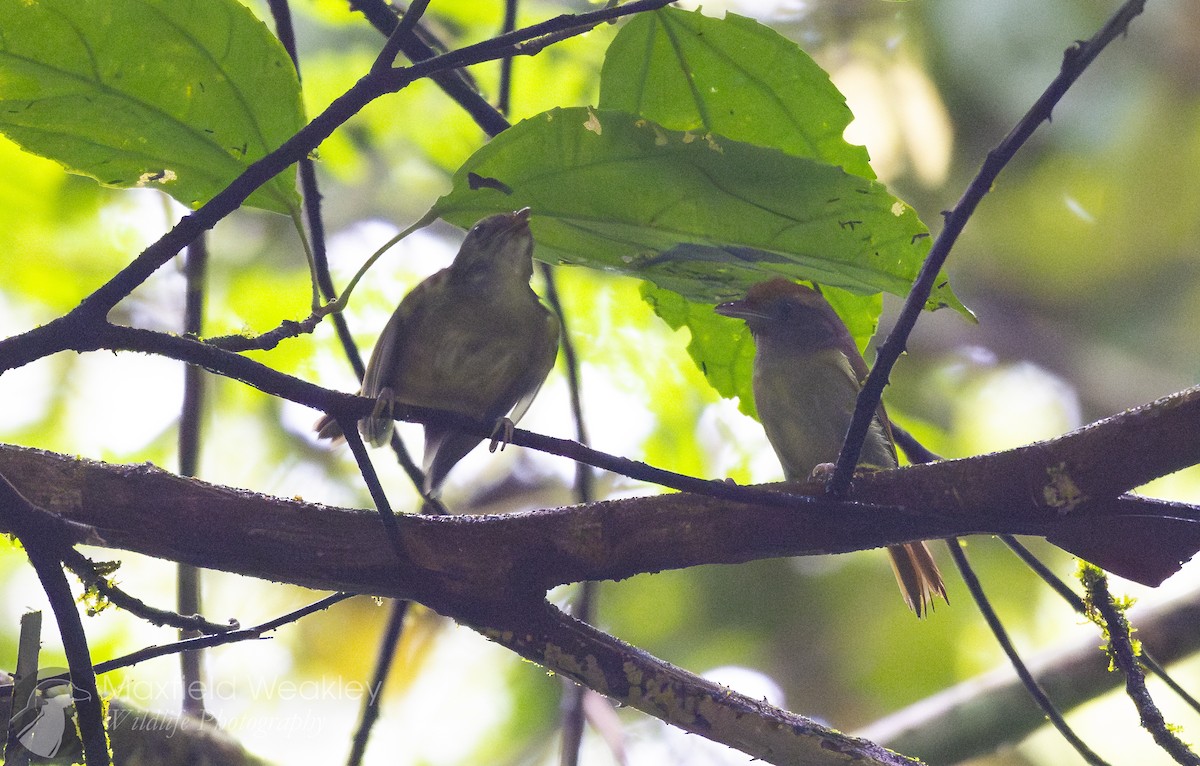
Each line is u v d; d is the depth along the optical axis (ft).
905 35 48.62
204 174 19.10
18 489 18.70
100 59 17.66
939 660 47.91
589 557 19.57
